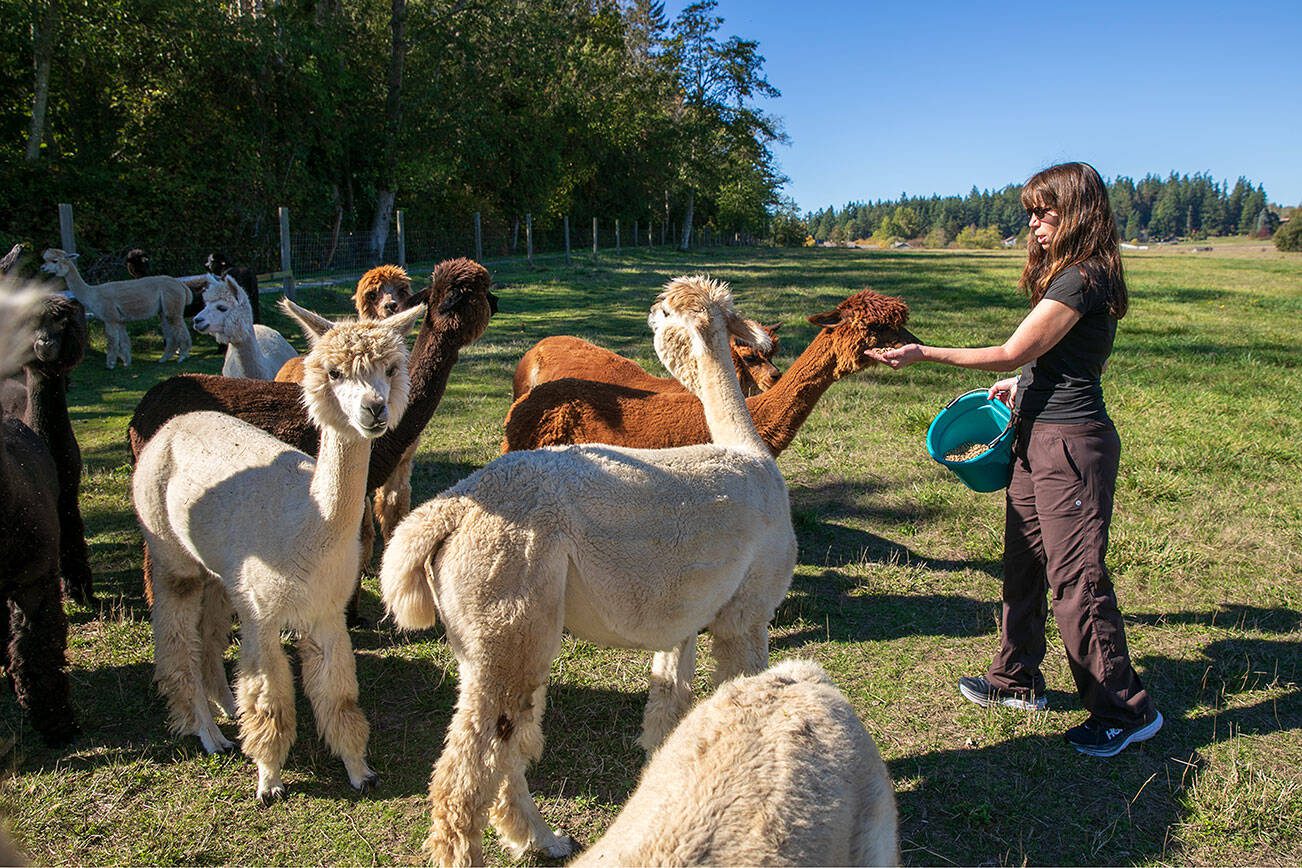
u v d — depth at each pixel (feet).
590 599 10.40
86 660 15.61
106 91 63.57
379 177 89.66
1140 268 119.85
